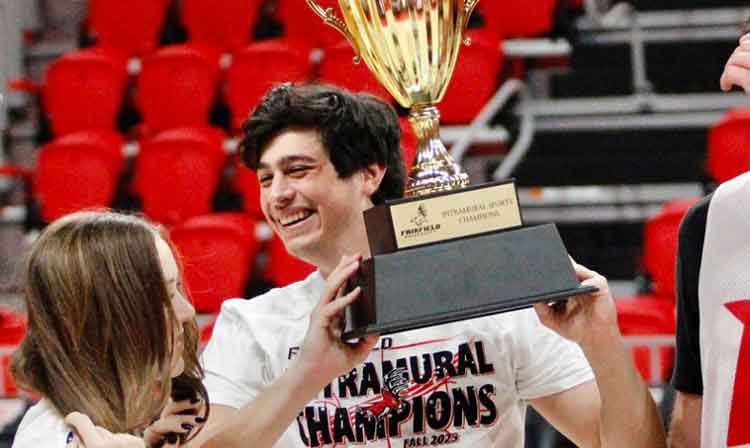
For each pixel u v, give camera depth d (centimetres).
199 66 1427
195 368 455
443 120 1350
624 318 1023
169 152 1307
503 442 483
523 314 481
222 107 1461
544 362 479
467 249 409
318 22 1505
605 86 1491
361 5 450
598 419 473
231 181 1338
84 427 375
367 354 425
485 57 1347
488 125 1377
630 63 1508
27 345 399
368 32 450
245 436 429
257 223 1241
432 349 473
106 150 1328
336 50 1352
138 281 396
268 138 460
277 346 485
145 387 395
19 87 1453
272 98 462
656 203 1357
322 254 468
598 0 1634
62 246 396
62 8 1608
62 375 391
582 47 1512
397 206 410
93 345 392
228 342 494
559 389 480
